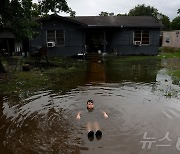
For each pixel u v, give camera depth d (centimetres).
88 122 763
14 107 956
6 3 1427
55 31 2559
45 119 816
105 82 1394
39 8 1720
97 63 2202
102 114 838
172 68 1862
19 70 1753
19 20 1502
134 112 870
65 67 1952
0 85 1310
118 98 1052
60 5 1711
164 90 1191
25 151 610
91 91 1181
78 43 2594
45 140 663
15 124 784
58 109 912
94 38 2972
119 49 2750
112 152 593
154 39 2747
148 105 954
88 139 657
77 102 996
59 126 751
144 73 1670
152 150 606
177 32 3472
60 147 622
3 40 2564
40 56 2256
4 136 699
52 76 1582
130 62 2252
